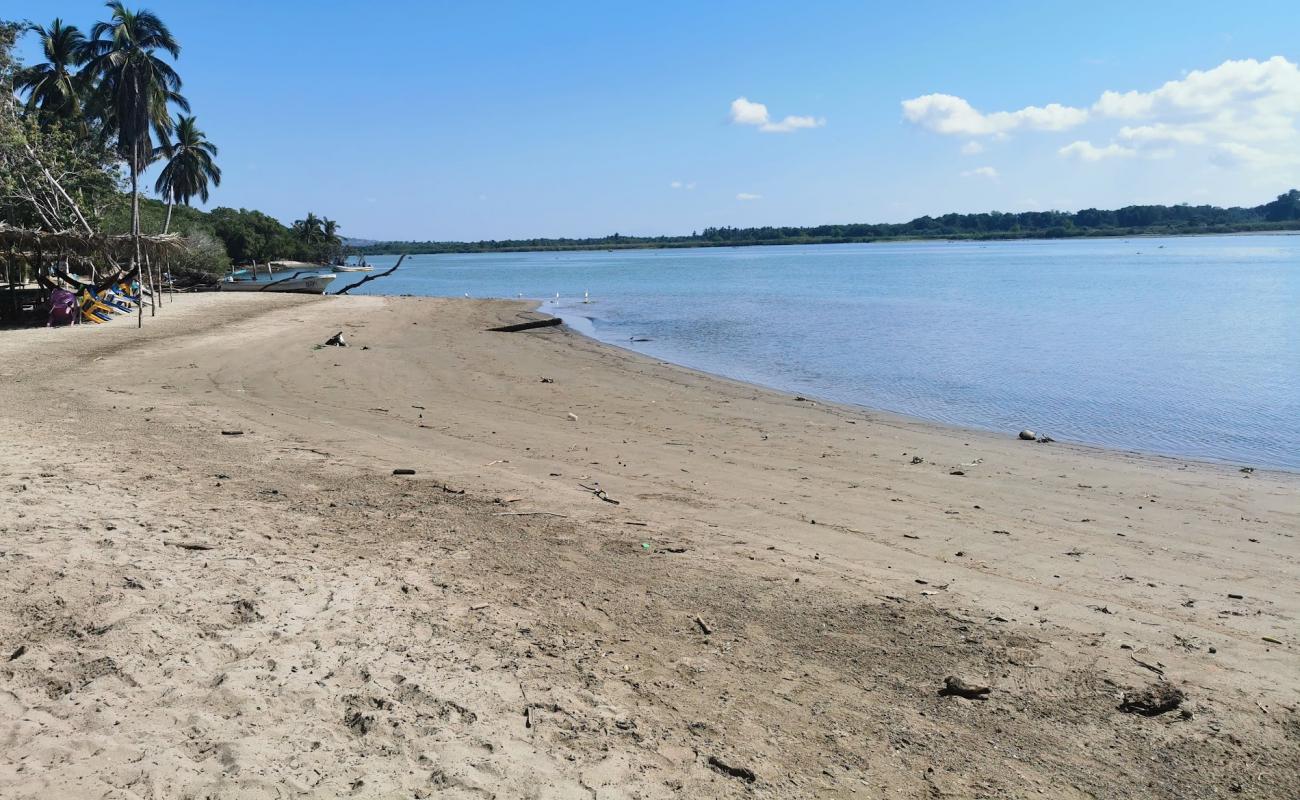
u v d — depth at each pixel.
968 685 4.70
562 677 4.65
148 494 7.66
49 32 44.44
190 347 21.30
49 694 4.00
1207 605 6.27
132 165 42.69
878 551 7.39
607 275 88.00
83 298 27.27
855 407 16.38
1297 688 4.82
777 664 5.01
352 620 5.15
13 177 38.38
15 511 6.70
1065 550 7.67
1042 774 3.94
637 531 7.59
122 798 3.22
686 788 3.66
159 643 4.60
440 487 8.80
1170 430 14.34
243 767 3.49
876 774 3.89
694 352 25.19
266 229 122.94
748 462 11.26
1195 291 48.03
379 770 3.59
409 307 37.72
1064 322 32.59
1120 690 4.75
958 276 70.75
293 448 10.41
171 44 43.84
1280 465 11.88
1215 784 3.88
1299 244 158.88
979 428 14.45
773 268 99.81
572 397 16.48
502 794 3.49
